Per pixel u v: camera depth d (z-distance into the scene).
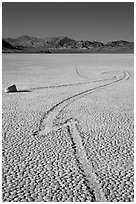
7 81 24.34
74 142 10.89
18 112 14.39
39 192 7.80
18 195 7.67
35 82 23.77
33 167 9.05
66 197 7.59
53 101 16.64
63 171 8.82
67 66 40.56
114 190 7.90
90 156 9.77
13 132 11.77
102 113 14.41
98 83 23.55
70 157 9.69
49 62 50.03
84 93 19.22
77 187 8.02
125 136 11.49
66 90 20.12
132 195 7.70
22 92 19.19
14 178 8.45
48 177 8.50
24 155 9.82
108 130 12.09
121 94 18.89
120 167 9.08
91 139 11.14
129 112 14.66
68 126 12.53
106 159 9.59
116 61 52.81
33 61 52.94
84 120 13.30
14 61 52.41
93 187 8.04
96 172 8.77
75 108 15.27
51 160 9.48
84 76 28.23
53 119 13.41
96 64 44.59
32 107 15.30
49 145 10.59
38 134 11.62
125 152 10.12
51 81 24.41
